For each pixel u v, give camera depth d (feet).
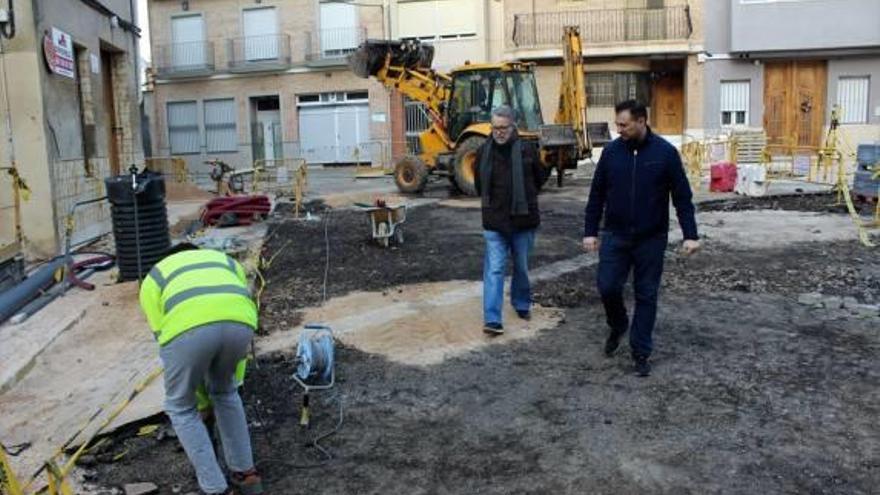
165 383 12.69
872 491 12.83
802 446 14.47
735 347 20.11
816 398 16.66
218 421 13.25
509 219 21.35
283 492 13.46
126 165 47.80
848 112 86.07
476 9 98.48
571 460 14.21
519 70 58.08
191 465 14.30
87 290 26.99
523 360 19.58
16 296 24.47
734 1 85.20
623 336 21.07
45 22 33.19
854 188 48.49
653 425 15.55
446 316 23.68
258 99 110.11
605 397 17.03
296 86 106.32
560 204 51.13
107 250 35.04
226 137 110.42
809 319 22.57
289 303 25.73
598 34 88.79
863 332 21.20
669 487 13.14
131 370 19.08
